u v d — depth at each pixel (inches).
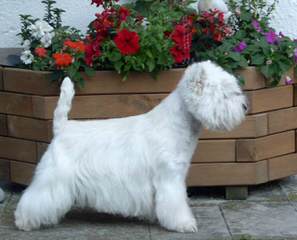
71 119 213.6
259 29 228.5
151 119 192.2
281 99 223.1
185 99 184.5
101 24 211.8
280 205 216.8
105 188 190.4
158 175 189.3
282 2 255.4
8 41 256.2
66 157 190.1
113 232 194.7
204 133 217.3
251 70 214.5
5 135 227.8
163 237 189.5
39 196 189.9
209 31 219.9
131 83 212.8
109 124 194.5
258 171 220.5
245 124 217.0
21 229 195.6
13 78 220.1
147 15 227.9
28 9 255.3
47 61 217.2
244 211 211.3
